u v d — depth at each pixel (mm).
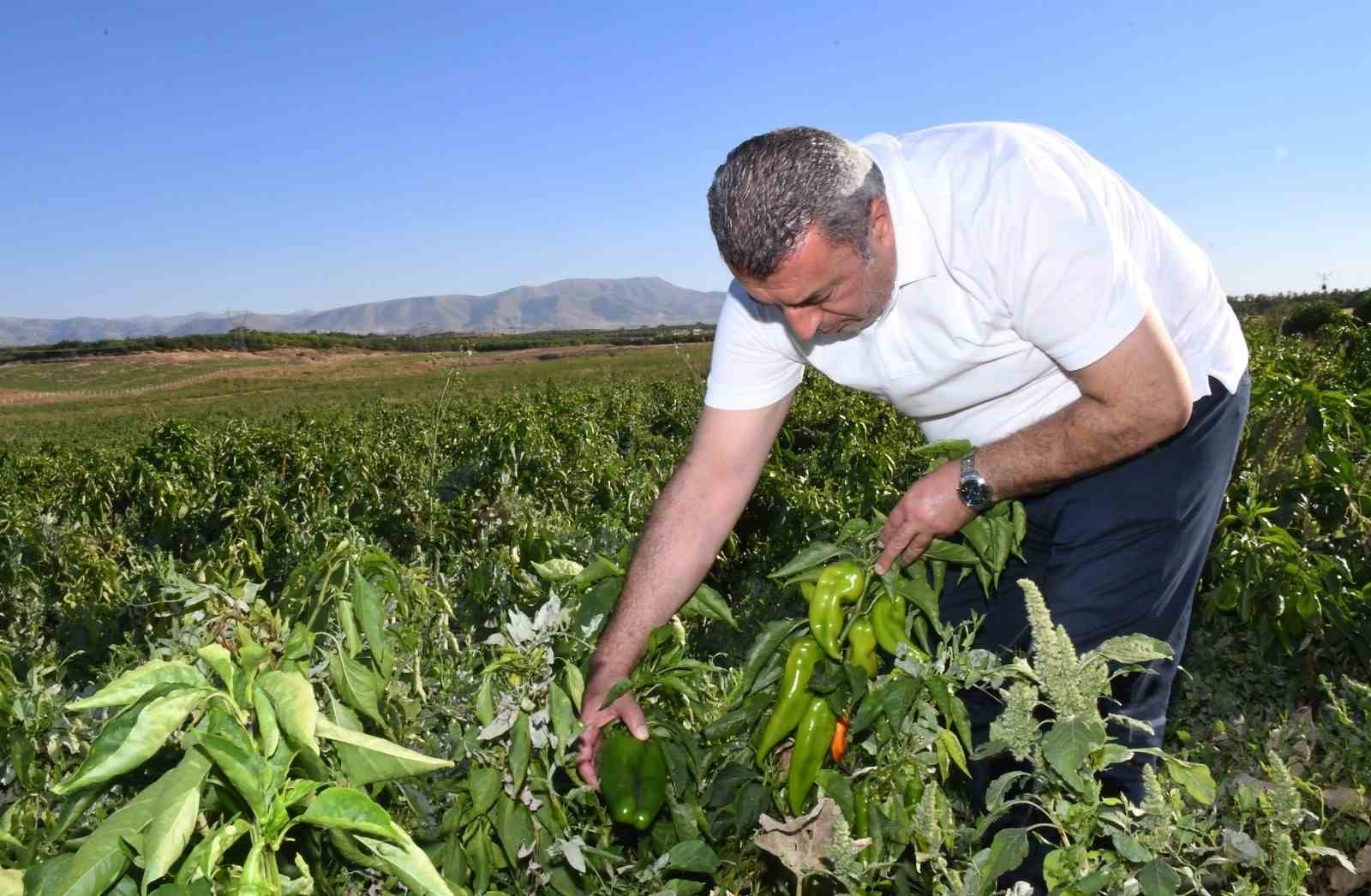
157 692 1507
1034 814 2639
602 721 2375
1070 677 1739
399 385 69188
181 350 127875
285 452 12750
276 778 1433
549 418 14875
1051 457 2461
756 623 5855
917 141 2668
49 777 2627
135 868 1552
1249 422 5824
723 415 2832
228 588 2455
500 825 2301
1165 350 2453
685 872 2594
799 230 2252
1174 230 2934
